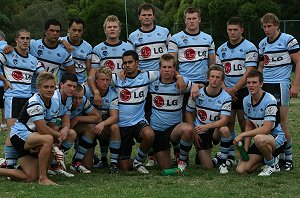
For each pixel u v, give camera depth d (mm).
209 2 29219
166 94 7117
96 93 6922
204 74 7652
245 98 6941
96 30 39375
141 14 7723
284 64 7270
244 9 28172
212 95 7062
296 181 6258
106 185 6008
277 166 6914
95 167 7406
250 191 5695
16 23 44688
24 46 7195
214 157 7691
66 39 7844
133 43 7820
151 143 6902
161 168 7230
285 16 31734
